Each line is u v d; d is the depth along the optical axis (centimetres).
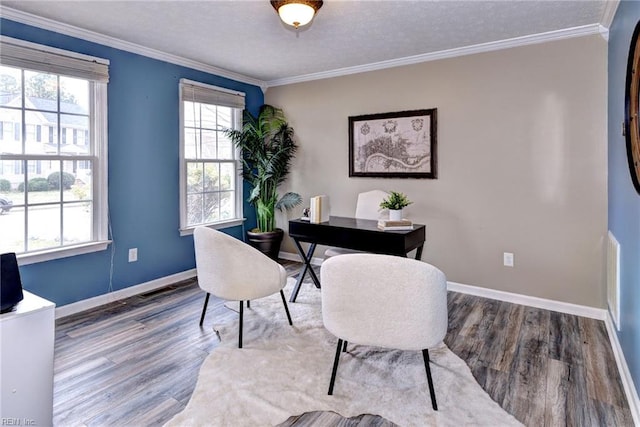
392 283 175
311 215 331
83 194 319
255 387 201
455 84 355
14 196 279
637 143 184
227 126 449
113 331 273
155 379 212
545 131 316
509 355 240
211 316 302
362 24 289
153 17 277
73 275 312
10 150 275
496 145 338
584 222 304
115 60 330
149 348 248
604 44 289
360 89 413
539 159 320
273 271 257
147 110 358
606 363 230
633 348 193
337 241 310
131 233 352
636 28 186
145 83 355
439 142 366
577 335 270
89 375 215
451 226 365
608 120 285
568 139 307
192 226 407
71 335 267
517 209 332
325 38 320
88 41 311
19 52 269
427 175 373
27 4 257
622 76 232
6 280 155
